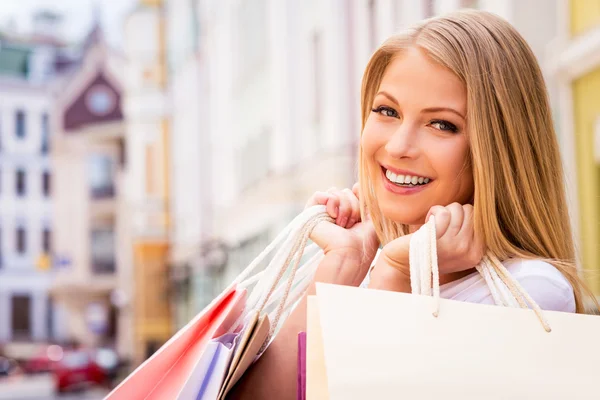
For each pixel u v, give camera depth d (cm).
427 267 129
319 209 158
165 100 2459
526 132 146
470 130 139
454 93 140
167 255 2461
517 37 147
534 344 118
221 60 1941
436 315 119
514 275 135
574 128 702
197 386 128
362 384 115
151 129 2467
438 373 115
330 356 116
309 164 1255
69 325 3062
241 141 1753
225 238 1912
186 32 2288
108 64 3072
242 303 141
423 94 140
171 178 2455
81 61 3105
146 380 131
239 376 135
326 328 117
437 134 142
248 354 129
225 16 1912
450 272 139
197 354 129
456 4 780
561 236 148
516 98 144
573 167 691
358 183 165
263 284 150
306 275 160
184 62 2309
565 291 134
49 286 3088
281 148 1424
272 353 143
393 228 160
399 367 116
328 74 1159
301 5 1306
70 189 3056
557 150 152
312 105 1245
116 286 2967
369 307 119
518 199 142
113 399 131
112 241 2998
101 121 3059
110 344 2992
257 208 1619
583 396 116
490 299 136
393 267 139
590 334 120
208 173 2075
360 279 151
